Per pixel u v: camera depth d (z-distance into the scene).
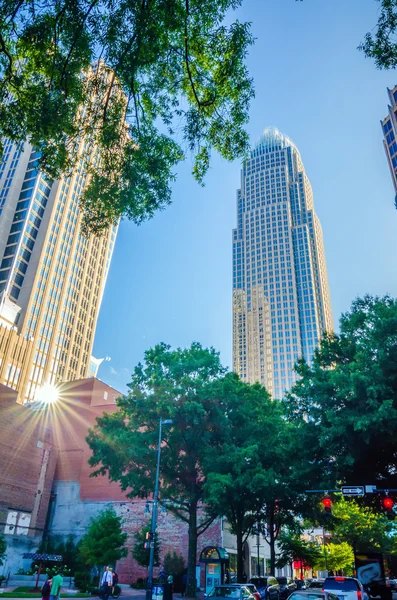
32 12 10.27
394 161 106.25
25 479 45.03
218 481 25.33
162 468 30.36
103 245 147.00
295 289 185.00
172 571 39.62
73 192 133.50
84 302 132.75
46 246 119.12
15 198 121.81
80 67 11.10
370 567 25.89
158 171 13.30
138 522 45.41
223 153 12.82
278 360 175.00
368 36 10.68
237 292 197.50
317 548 52.03
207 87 11.84
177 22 10.33
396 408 21.95
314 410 24.59
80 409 55.19
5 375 97.81
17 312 108.38
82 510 48.41
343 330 26.58
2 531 40.91
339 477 24.30
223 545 43.12
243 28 11.02
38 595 26.75
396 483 25.64
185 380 28.73
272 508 35.47
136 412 30.52
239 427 30.83
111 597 28.64
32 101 11.38
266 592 27.08
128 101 12.17
